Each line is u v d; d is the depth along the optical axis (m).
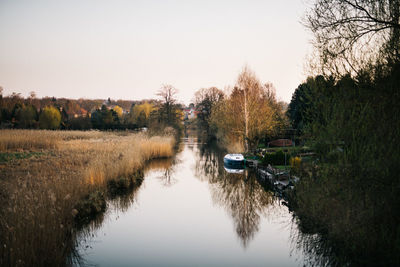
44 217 8.14
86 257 8.62
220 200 15.18
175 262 8.39
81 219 10.48
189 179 20.28
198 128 84.50
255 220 12.25
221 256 8.88
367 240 6.99
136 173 18.81
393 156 6.08
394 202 6.33
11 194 9.53
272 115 29.70
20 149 24.03
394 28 6.68
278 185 15.41
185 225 11.56
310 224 9.36
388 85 6.46
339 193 7.55
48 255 7.43
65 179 12.44
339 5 7.42
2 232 7.12
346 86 7.27
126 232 10.69
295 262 8.43
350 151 6.84
